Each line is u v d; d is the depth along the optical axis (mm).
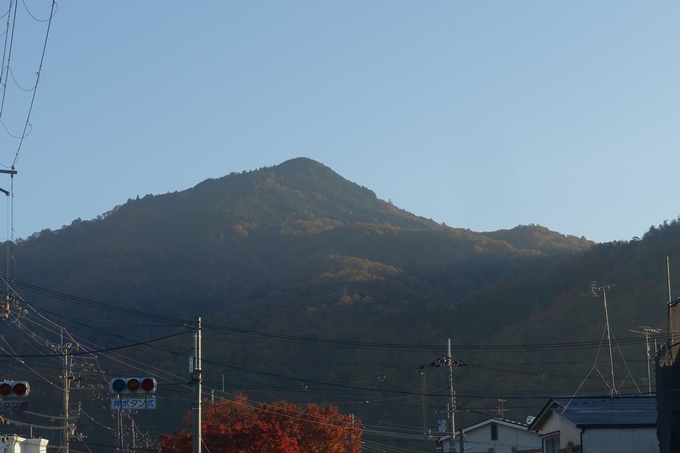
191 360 27062
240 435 39469
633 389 50031
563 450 33656
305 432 46719
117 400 23469
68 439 41000
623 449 31031
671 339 25703
